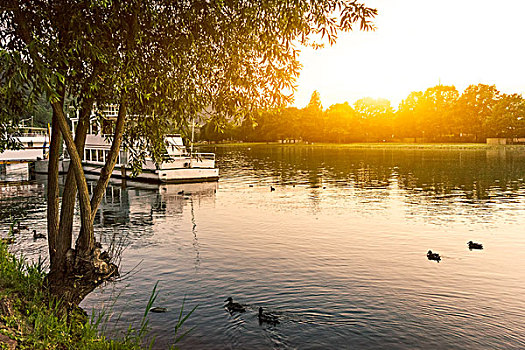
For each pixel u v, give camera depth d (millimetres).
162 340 9062
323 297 11539
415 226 20953
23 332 7012
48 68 8250
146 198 31781
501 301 11328
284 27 9719
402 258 15289
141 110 11070
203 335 9328
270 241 17922
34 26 9336
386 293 11859
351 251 16266
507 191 34125
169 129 11883
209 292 11875
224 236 18922
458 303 11188
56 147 10625
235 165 68312
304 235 19047
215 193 34469
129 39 9320
